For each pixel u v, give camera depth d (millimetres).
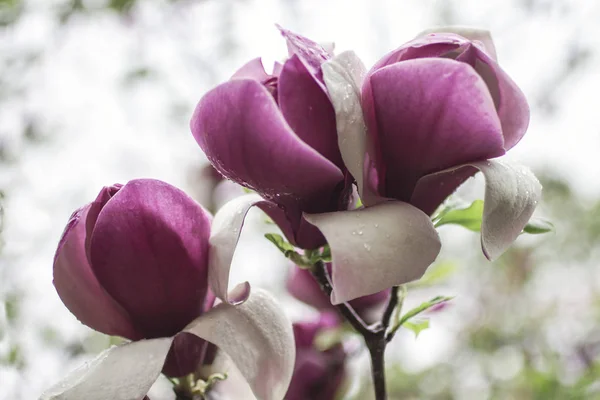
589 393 995
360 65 577
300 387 785
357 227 547
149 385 557
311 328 795
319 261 613
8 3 1234
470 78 549
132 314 598
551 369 1061
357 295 533
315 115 564
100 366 568
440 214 663
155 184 580
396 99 564
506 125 584
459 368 1389
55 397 559
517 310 1496
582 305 1521
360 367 861
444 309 791
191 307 599
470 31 607
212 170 940
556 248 1618
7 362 826
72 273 597
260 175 566
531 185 575
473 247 1510
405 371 1390
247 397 631
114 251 583
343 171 572
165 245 586
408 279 541
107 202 578
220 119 557
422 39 574
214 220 603
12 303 843
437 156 572
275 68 598
